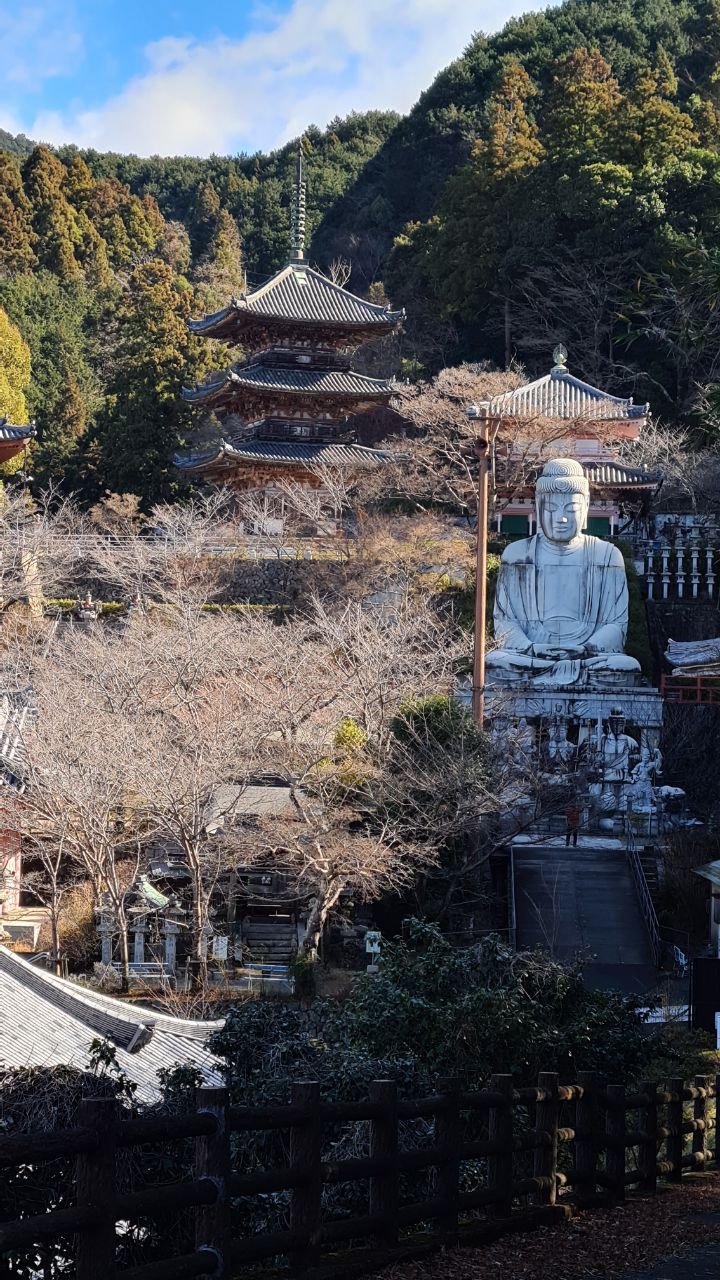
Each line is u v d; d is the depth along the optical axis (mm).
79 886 43219
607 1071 19047
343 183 145250
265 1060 18109
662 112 88312
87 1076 15656
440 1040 17688
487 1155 12570
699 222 83188
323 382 75125
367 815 39719
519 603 53938
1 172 119625
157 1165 12289
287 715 39469
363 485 67938
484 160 93438
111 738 38156
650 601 62375
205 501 65938
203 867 39031
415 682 41094
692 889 41750
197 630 43438
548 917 40625
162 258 131000
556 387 67625
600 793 47375
